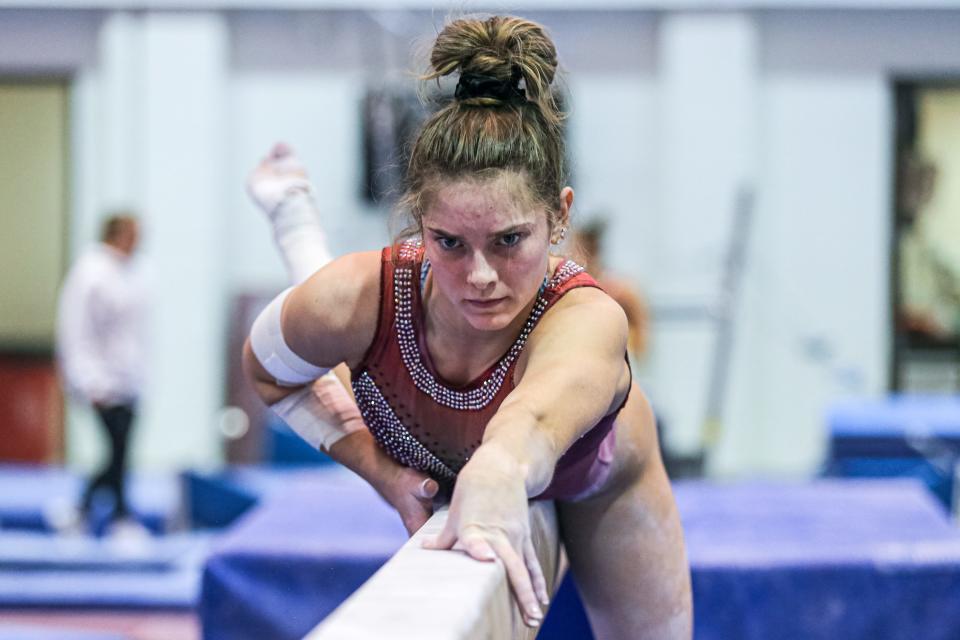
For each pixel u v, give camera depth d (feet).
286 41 55.01
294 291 11.82
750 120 53.36
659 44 54.08
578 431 9.02
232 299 55.11
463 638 6.25
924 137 54.19
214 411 54.65
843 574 20.35
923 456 36.35
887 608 20.38
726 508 25.18
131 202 54.65
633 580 13.88
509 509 8.02
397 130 52.39
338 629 6.14
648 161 54.65
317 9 53.62
